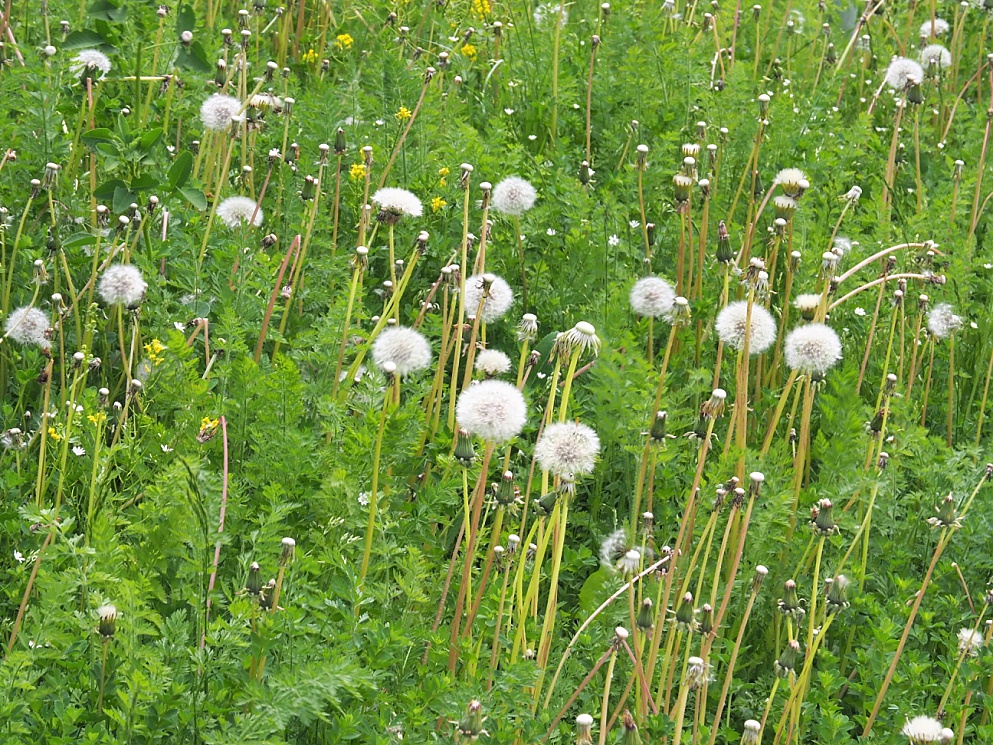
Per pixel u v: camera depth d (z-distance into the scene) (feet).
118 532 9.39
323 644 9.13
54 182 10.30
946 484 10.02
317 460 9.58
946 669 9.51
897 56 12.76
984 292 11.19
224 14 12.64
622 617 9.42
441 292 10.59
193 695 8.83
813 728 9.48
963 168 11.83
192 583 9.12
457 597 9.37
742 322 9.58
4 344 10.07
